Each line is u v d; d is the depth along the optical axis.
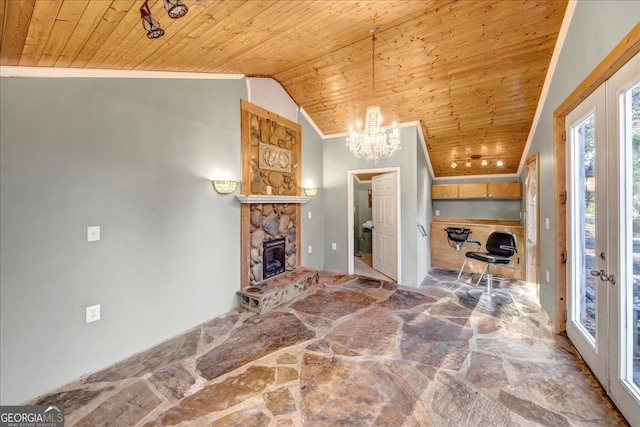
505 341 2.39
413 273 4.02
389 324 2.75
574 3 2.10
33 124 1.71
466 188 5.32
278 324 2.77
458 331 2.59
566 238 2.44
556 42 2.51
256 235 3.49
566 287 2.45
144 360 2.16
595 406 1.62
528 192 4.12
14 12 1.14
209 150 2.90
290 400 1.70
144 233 2.34
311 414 1.58
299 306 3.24
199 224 2.80
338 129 4.62
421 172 4.32
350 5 2.00
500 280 4.29
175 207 2.58
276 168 3.82
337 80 3.50
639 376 1.46
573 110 2.22
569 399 1.67
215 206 2.97
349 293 3.69
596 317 1.82
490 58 2.81
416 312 3.05
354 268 5.08
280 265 3.93
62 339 1.86
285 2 1.73
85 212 1.97
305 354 2.21
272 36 2.23
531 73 2.91
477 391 1.76
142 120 2.30
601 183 1.72
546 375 1.91
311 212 4.60
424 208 4.58
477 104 3.50
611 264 1.62
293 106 4.13
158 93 2.42
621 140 1.52
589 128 2.04
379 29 2.48
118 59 1.93
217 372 1.99
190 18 1.64
